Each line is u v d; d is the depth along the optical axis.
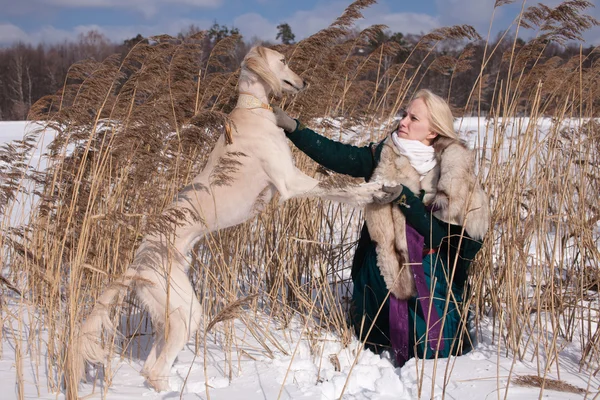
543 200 3.67
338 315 3.70
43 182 3.57
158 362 2.91
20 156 3.65
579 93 3.85
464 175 3.16
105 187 3.42
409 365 3.13
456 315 3.36
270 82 3.26
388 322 3.40
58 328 3.06
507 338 3.41
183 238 3.15
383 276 3.30
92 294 3.29
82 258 2.97
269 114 3.34
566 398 2.74
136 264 3.00
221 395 2.82
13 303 4.04
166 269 2.98
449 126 3.30
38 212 3.73
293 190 3.26
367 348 3.46
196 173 3.75
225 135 3.19
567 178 3.77
